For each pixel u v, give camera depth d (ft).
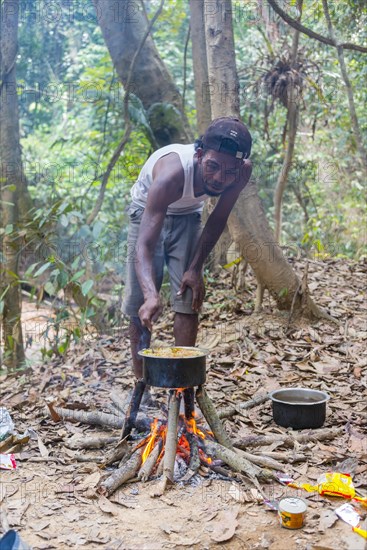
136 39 19.54
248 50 26.66
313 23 19.11
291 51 19.47
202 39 17.29
